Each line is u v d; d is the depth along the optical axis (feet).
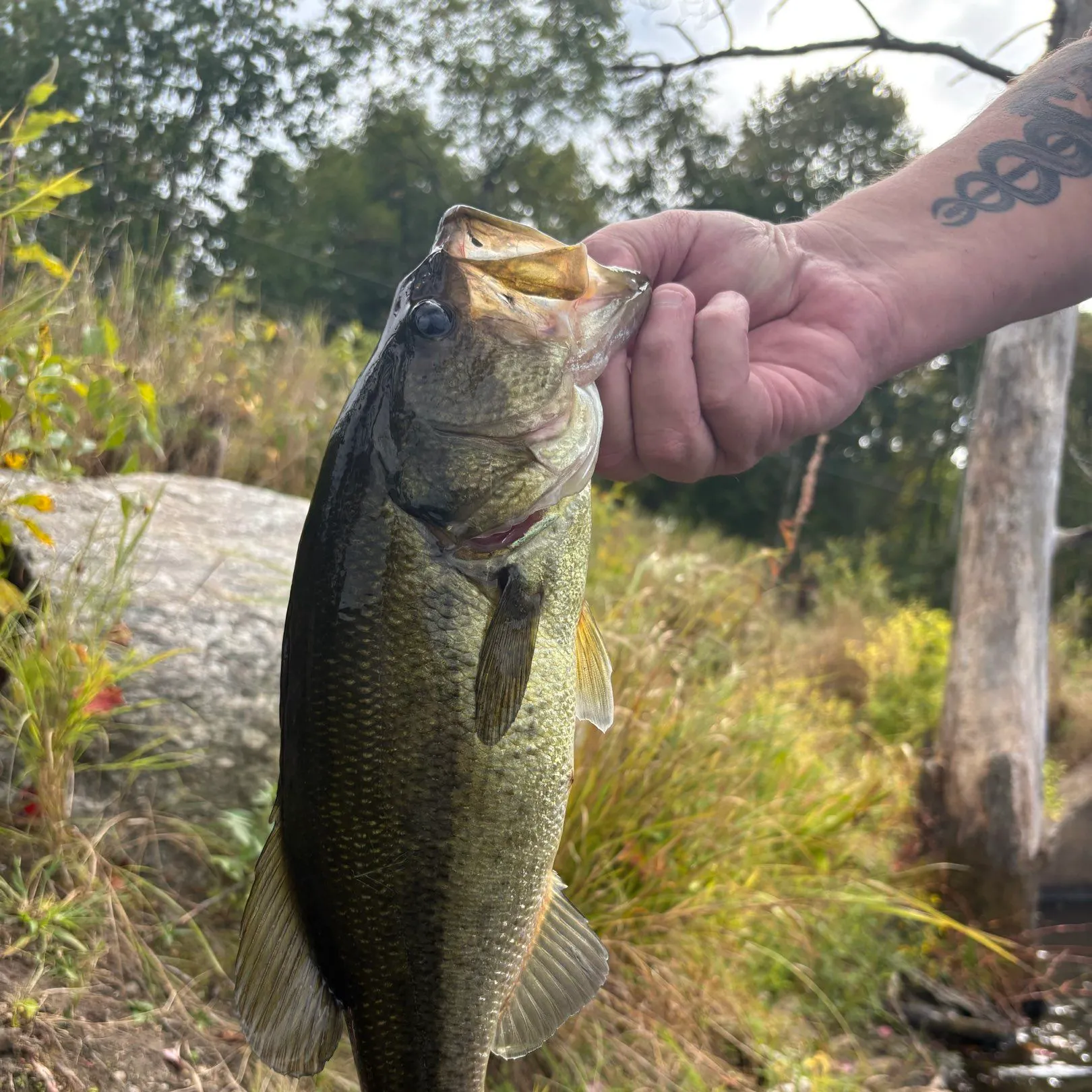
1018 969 4.91
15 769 2.54
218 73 20.01
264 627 3.17
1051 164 1.73
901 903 4.73
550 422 1.38
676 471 1.41
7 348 2.72
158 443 3.22
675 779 3.51
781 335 1.55
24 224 3.17
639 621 4.22
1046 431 5.72
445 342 1.38
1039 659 5.62
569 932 1.48
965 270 1.63
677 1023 3.12
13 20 17.60
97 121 18.11
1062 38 5.08
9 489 2.78
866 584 12.29
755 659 5.33
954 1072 3.99
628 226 1.58
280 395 5.57
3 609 2.43
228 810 2.86
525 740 1.38
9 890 2.32
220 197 20.38
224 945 2.62
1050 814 6.88
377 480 1.36
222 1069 2.27
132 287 4.79
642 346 1.37
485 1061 1.41
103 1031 2.20
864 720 7.36
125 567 3.05
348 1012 1.37
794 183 23.13
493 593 1.37
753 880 3.73
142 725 2.77
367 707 1.34
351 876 1.35
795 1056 3.34
